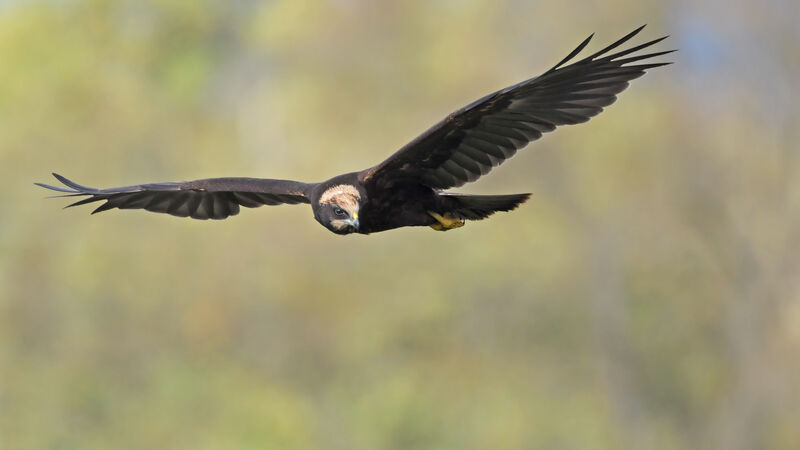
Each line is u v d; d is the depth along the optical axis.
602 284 26.09
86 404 25.59
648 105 25.97
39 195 26.38
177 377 25.36
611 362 26.28
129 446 25.14
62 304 25.77
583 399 26.22
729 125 26.08
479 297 25.77
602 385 26.22
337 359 25.72
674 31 25.92
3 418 25.19
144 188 9.40
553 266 25.88
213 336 25.58
